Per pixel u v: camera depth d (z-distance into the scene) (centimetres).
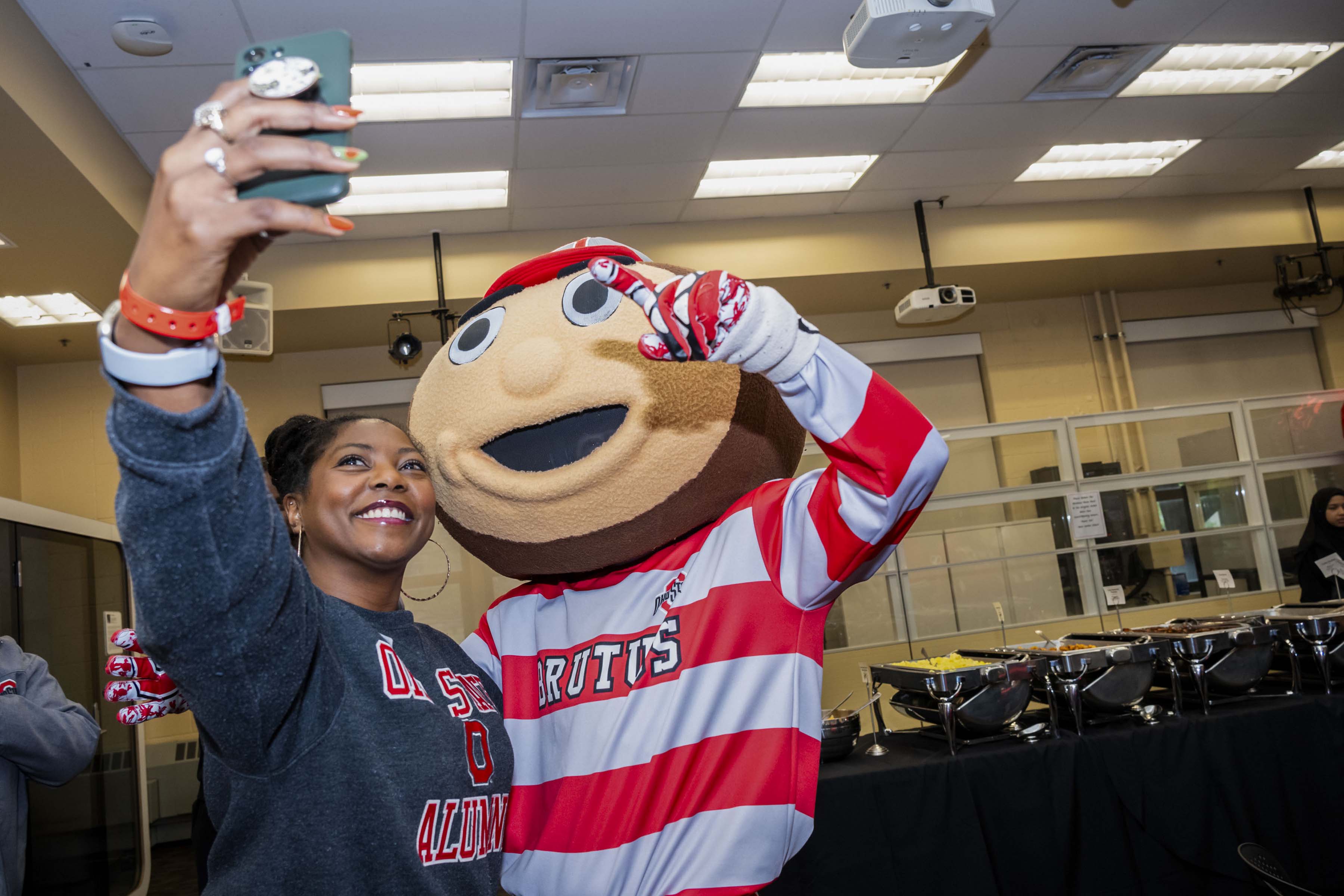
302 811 85
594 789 105
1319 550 397
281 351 585
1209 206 613
